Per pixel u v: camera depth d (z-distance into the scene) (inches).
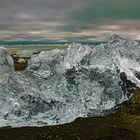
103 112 1234.6
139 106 1269.7
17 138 987.3
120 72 1391.5
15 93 1230.3
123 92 1348.4
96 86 1332.4
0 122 1127.0
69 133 1033.5
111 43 1544.0
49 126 1112.8
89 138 988.6
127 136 1009.5
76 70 1392.7
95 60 1441.9
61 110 1217.4
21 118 1160.2
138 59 1529.3
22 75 1360.7
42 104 1212.5
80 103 1257.4
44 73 1428.4
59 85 1334.9
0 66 1428.4
